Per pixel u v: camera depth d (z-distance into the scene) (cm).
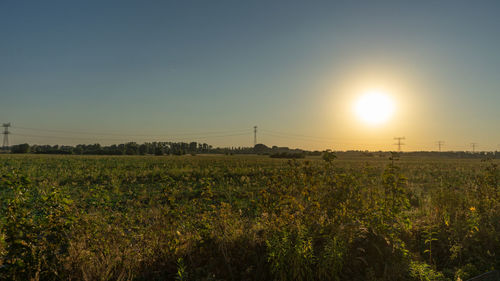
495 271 519
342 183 669
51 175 2570
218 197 1527
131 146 16438
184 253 556
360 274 540
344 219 613
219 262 543
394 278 524
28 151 12019
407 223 678
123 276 482
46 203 484
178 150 13562
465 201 908
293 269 480
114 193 1623
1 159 5312
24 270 419
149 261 529
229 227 623
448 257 643
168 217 607
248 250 564
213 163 4759
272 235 561
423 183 2186
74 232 509
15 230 420
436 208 869
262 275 516
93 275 468
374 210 683
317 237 570
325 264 491
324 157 700
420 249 675
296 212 621
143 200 1414
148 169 3350
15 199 451
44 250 450
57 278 447
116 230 586
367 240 602
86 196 1392
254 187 1883
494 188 981
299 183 669
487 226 755
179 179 2423
